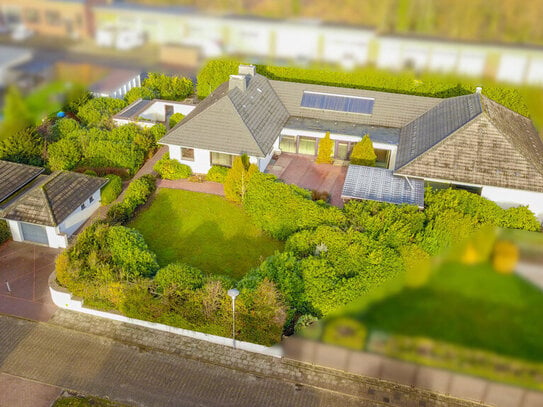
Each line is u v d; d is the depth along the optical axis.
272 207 22.73
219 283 17.67
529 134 26.03
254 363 17.00
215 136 26.75
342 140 29.33
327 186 27.33
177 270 18.55
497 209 18.78
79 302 18.80
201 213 24.88
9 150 25.45
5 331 18.20
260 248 22.55
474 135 24.44
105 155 27.08
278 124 29.42
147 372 16.73
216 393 16.02
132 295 17.78
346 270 17.30
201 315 17.44
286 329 17.17
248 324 16.92
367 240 18.41
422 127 27.95
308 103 31.05
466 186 23.97
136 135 28.75
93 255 18.75
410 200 22.84
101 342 17.84
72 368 16.81
